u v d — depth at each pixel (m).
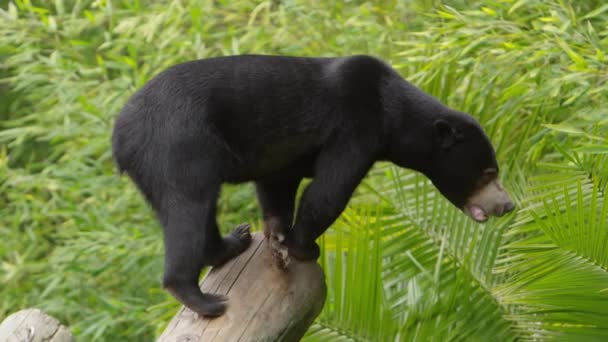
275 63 8.42
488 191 9.06
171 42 14.54
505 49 10.73
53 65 14.27
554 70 10.42
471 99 11.13
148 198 8.02
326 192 8.30
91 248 14.24
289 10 14.78
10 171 15.77
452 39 10.86
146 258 15.51
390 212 10.78
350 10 15.10
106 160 16.22
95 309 15.77
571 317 9.15
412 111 8.77
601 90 10.21
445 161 8.97
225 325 7.25
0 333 7.43
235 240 8.07
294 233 8.21
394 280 10.50
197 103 8.00
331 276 10.46
